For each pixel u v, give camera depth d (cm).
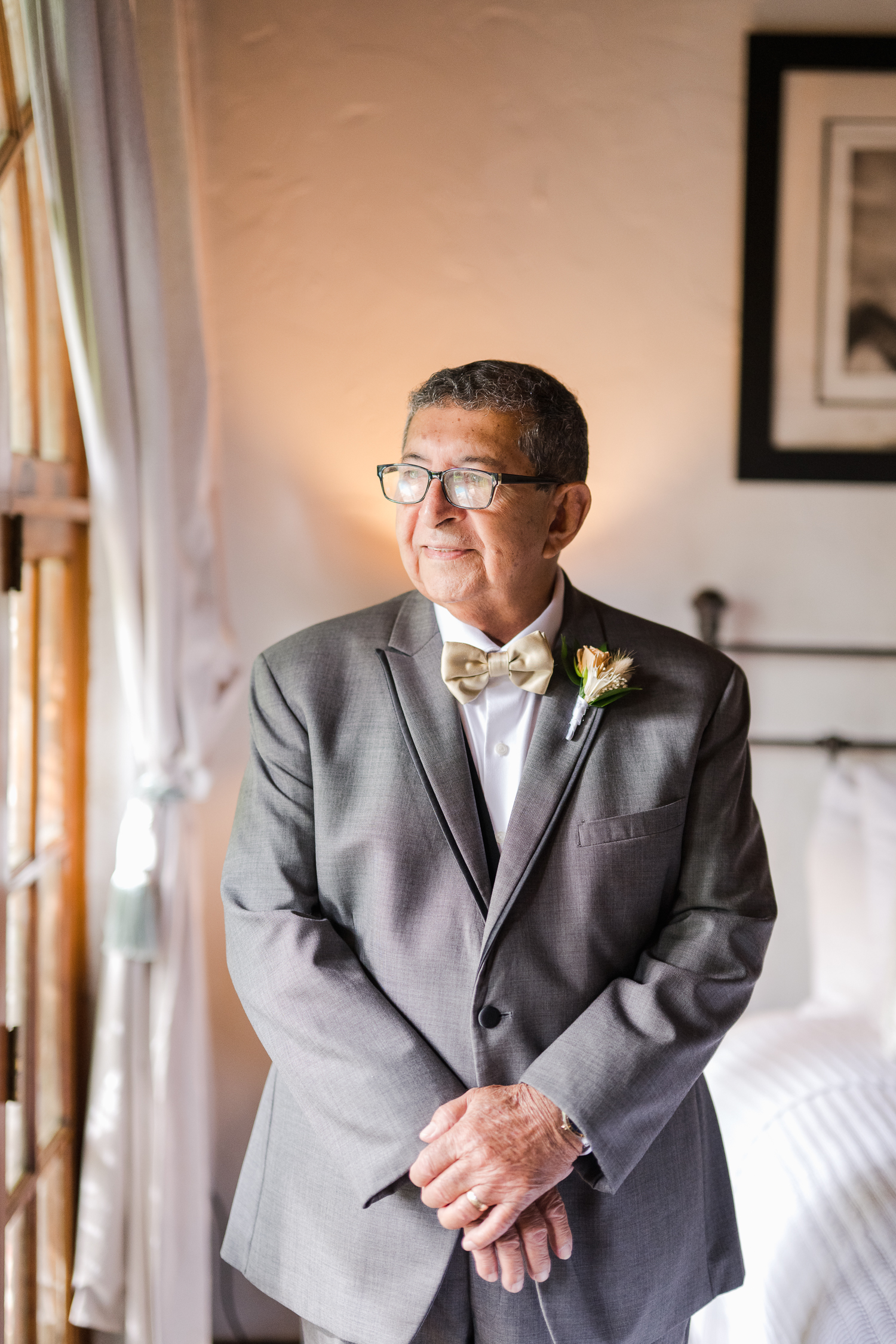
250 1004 126
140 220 171
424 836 125
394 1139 115
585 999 125
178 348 197
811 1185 169
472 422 122
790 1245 161
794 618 235
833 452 230
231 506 229
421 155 225
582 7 223
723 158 226
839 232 228
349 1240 122
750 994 128
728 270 228
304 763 133
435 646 134
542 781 125
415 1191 121
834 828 230
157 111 191
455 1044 123
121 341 170
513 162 225
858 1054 200
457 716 129
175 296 196
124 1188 196
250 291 226
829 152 226
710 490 232
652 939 133
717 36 224
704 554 233
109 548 182
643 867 127
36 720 193
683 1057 119
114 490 175
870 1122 180
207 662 205
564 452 126
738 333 229
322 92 223
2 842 157
